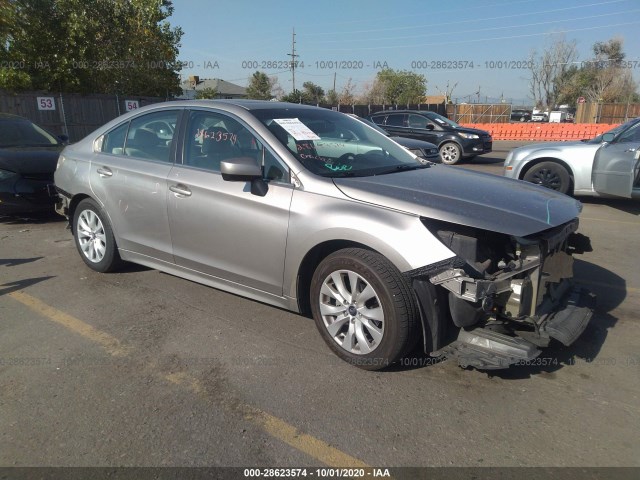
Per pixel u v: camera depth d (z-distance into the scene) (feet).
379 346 10.27
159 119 14.53
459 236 9.68
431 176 12.25
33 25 57.72
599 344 11.96
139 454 8.34
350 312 10.73
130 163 14.76
